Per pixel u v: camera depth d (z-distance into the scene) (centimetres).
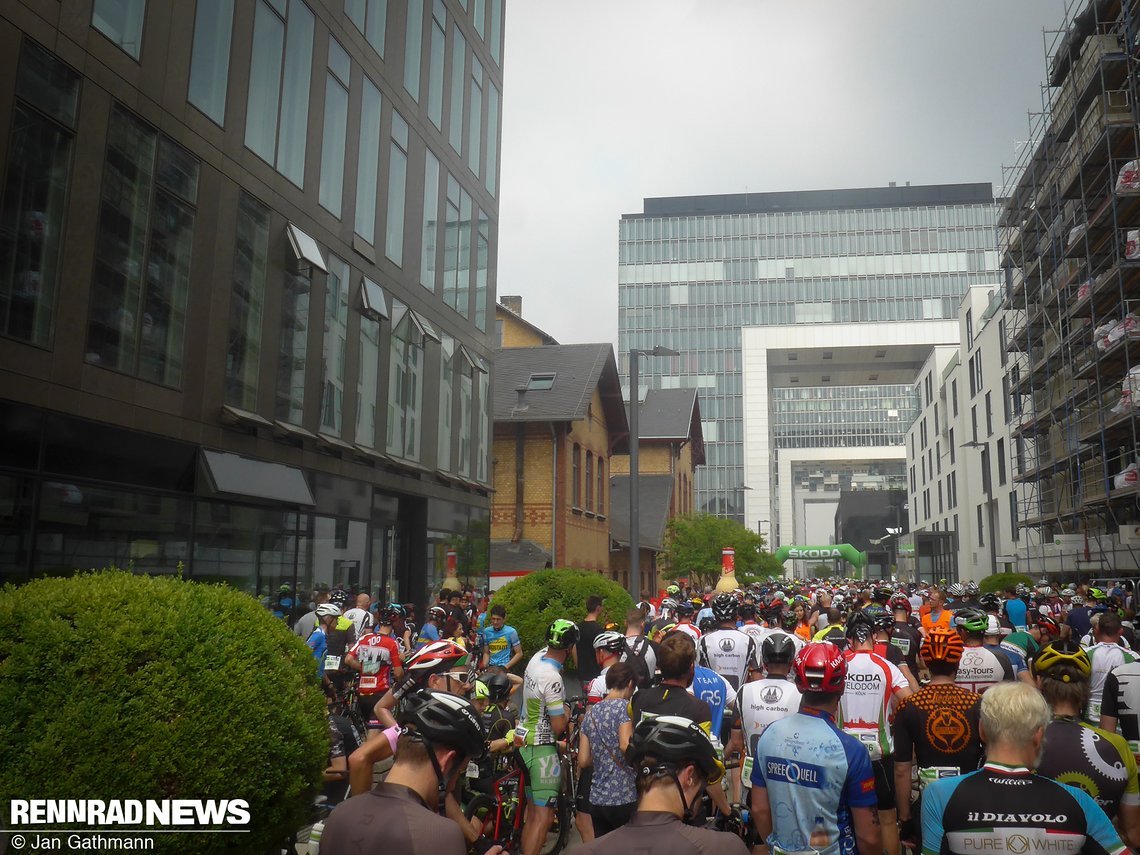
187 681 437
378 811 293
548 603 1427
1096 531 3447
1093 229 3191
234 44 1445
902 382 14550
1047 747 421
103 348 1150
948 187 14412
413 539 2231
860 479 18062
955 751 480
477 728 309
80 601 448
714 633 778
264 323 1522
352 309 1859
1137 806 413
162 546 1258
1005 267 4603
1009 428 5134
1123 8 2964
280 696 470
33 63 1045
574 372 3606
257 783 448
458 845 288
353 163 1864
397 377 2083
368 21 1952
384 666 958
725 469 12594
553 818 671
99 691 419
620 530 4425
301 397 1642
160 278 1266
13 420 1014
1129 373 2786
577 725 865
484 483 2658
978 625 663
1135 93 2958
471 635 1547
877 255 13025
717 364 12950
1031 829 312
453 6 2475
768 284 13075
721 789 535
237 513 1443
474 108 2636
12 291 1012
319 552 1712
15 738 407
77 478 1104
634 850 273
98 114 1145
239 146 1456
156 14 1260
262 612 510
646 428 5684
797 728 400
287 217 1602
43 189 1057
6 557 1002
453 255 2455
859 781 389
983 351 5781
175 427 1288
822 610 1594
